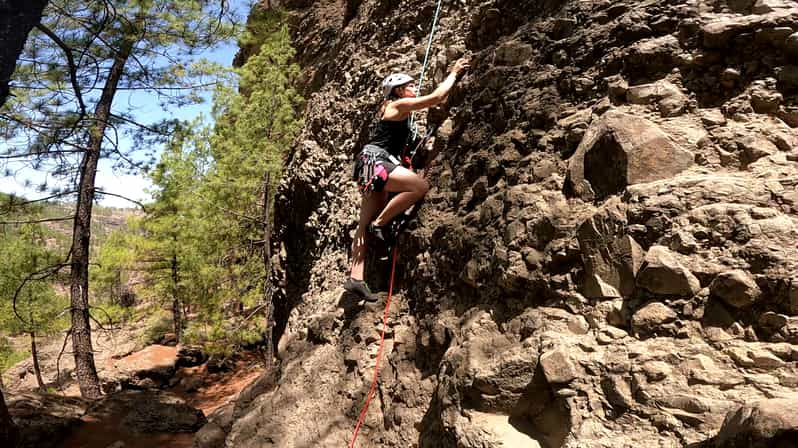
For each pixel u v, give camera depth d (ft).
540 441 7.02
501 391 7.49
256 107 37.50
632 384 6.22
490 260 9.37
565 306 7.77
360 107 20.89
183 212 43.62
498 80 11.73
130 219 58.29
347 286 12.89
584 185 8.45
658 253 6.74
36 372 65.31
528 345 7.62
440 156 13.12
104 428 24.27
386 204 13.58
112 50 25.63
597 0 10.29
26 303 53.06
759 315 5.97
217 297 43.37
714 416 5.46
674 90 8.23
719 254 6.48
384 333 12.25
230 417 16.08
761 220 6.39
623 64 9.07
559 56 10.40
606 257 7.40
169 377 58.08
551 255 8.20
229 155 37.86
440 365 9.24
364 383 11.72
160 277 60.44
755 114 7.57
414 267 12.22
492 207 10.03
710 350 6.04
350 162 20.54
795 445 4.34
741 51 7.91
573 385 6.73
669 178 7.52
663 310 6.54
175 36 28.43
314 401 12.65
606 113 8.52
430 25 18.83
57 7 23.77
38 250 44.65
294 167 26.16
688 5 8.66
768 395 5.33
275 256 27.91
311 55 43.47
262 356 59.41
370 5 27.09
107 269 58.13
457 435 7.70
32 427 22.15
